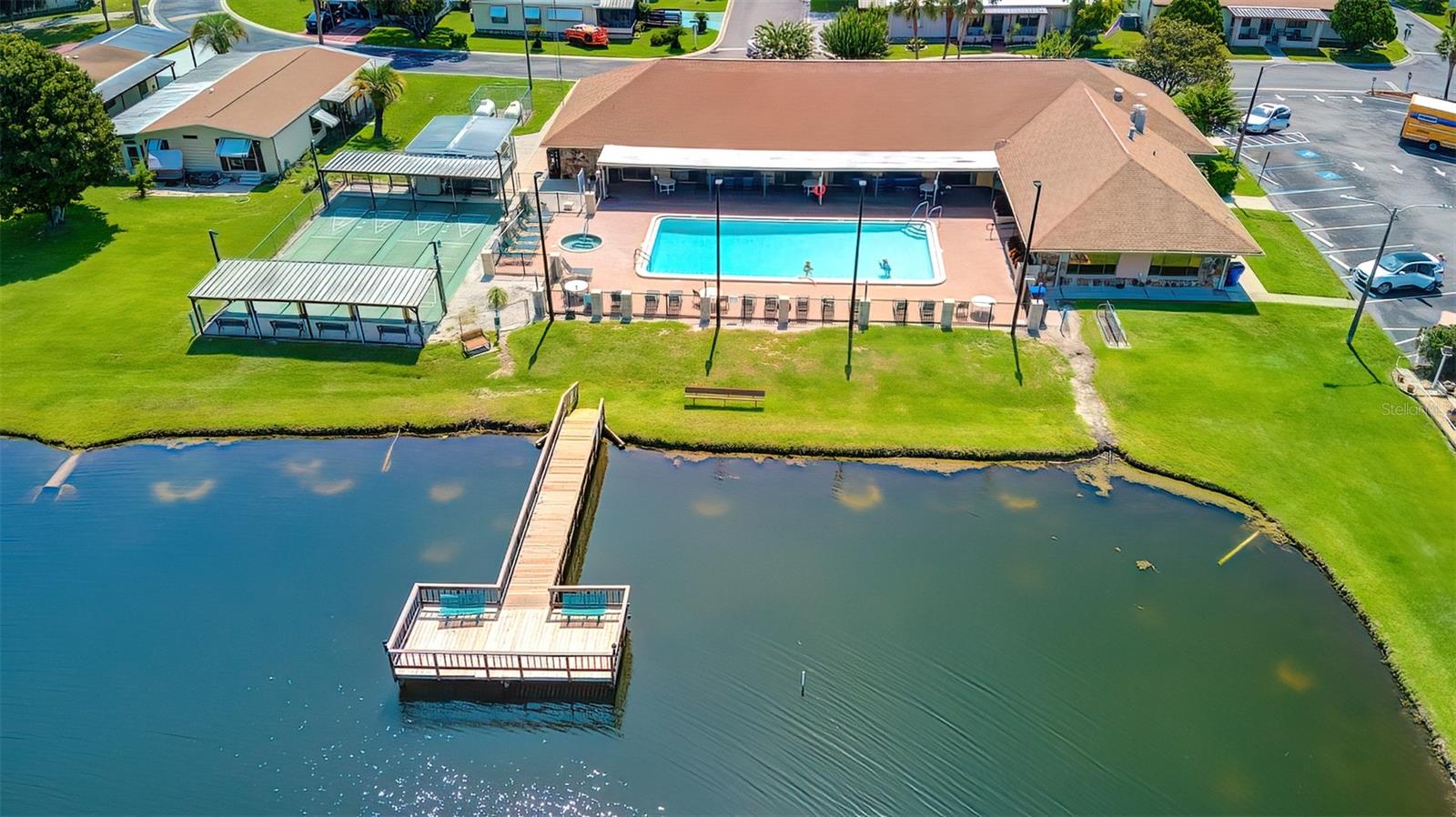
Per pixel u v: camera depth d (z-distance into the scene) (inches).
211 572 1489.9
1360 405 1831.9
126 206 2571.4
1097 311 2103.8
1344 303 2149.4
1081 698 1290.6
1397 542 1544.0
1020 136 2625.5
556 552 1488.7
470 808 1165.1
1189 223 2118.6
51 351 1974.7
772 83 2755.9
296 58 3147.1
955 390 1884.8
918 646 1360.7
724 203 2610.7
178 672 1321.4
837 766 1200.2
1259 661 1353.3
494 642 1339.8
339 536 1563.7
